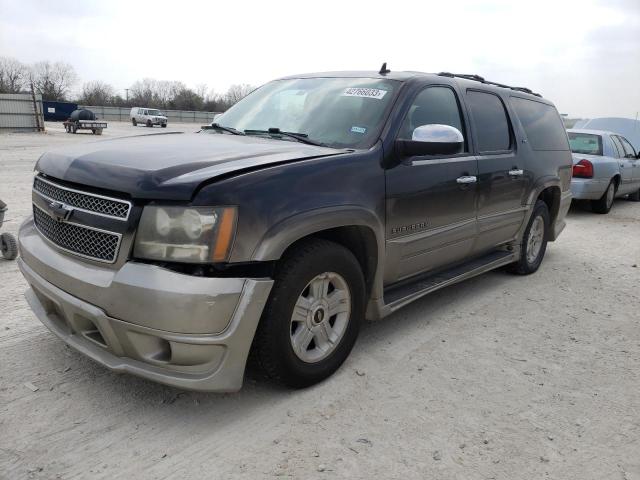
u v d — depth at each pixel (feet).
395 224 11.68
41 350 11.50
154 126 161.27
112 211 8.84
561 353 12.85
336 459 8.52
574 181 32.96
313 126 12.33
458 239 14.10
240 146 10.79
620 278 19.58
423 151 11.45
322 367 10.56
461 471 8.39
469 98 15.03
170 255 8.48
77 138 93.45
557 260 21.97
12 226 21.86
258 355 9.55
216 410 9.71
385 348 12.57
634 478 8.46
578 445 9.21
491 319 14.82
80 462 8.16
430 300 16.14
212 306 8.41
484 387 11.01
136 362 8.94
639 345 13.55
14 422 9.03
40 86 299.99
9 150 61.62
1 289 14.93
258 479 8.00
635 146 52.54
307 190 9.62
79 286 9.00
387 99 12.34
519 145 16.84
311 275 9.79
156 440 8.79
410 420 9.68
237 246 8.64
